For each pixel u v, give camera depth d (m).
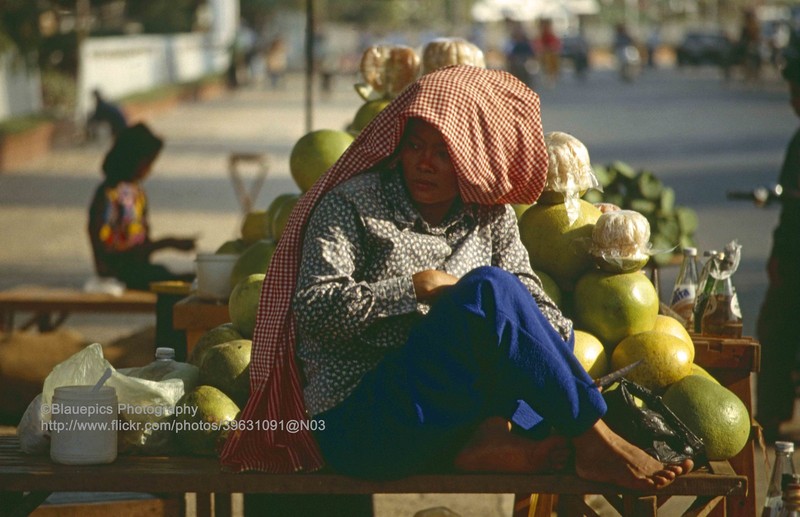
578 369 4.14
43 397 4.60
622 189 7.29
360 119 6.30
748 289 11.92
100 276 8.88
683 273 5.99
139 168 8.94
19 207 18.09
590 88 48.41
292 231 4.46
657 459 4.24
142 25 58.84
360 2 108.44
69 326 10.75
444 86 4.36
